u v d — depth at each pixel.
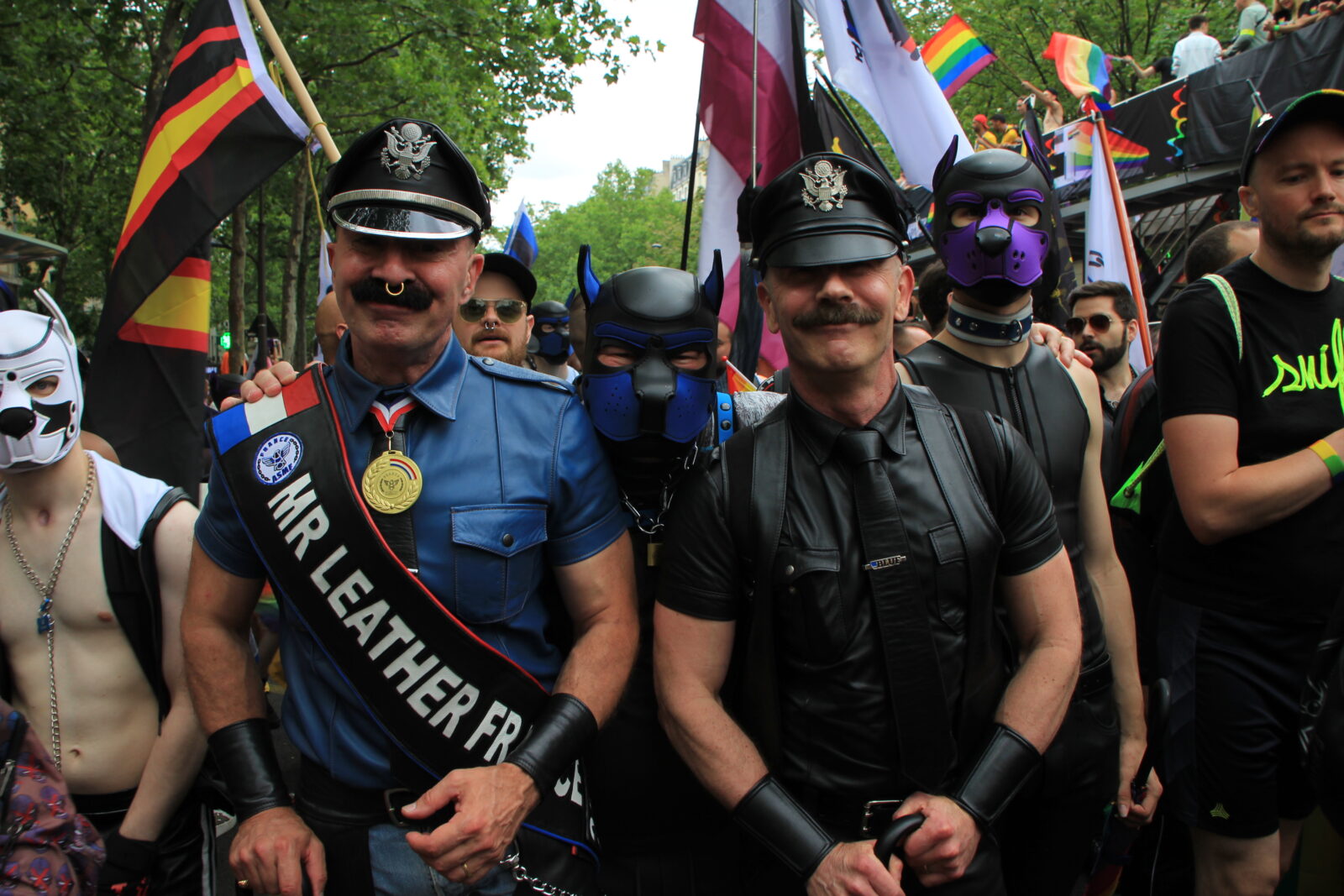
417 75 16.69
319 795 1.71
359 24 13.59
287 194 20.34
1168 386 2.22
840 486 1.71
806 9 3.99
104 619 1.99
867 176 1.70
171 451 3.55
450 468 1.67
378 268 1.59
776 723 1.72
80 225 20.02
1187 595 2.27
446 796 1.49
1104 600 2.21
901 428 1.75
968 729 1.71
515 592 1.69
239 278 14.31
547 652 1.78
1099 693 2.08
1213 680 2.20
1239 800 2.18
